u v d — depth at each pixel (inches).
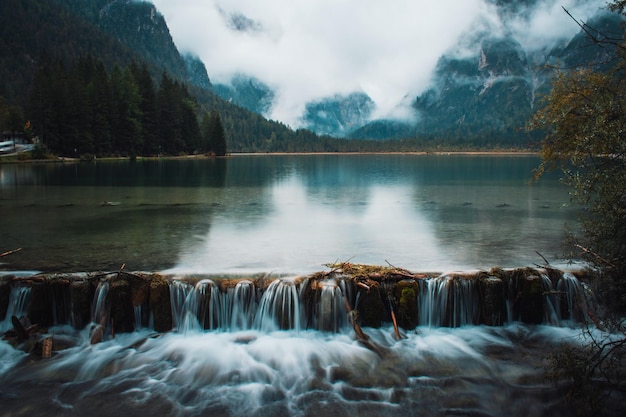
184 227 832.3
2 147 3698.3
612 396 327.0
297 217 960.9
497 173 2554.1
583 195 343.0
